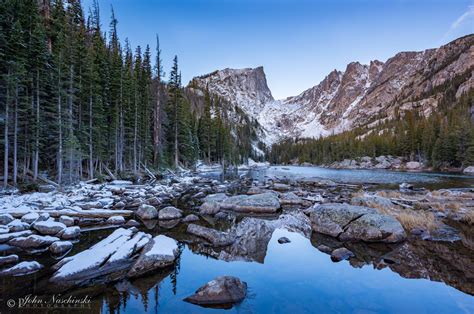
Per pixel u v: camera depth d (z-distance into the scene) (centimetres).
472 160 4938
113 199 1642
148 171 3188
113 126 2944
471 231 999
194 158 4969
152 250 701
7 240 841
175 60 3966
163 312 460
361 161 8231
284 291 540
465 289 546
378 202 1409
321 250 820
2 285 550
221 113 12988
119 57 3234
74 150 2086
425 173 4700
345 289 551
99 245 734
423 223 1050
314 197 1845
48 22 2616
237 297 505
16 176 1755
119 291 541
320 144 11438
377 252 796
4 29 1897
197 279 605
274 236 993
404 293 528
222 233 938
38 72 1938
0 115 1828
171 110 4044
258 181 3262
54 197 1498
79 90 2330
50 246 787
